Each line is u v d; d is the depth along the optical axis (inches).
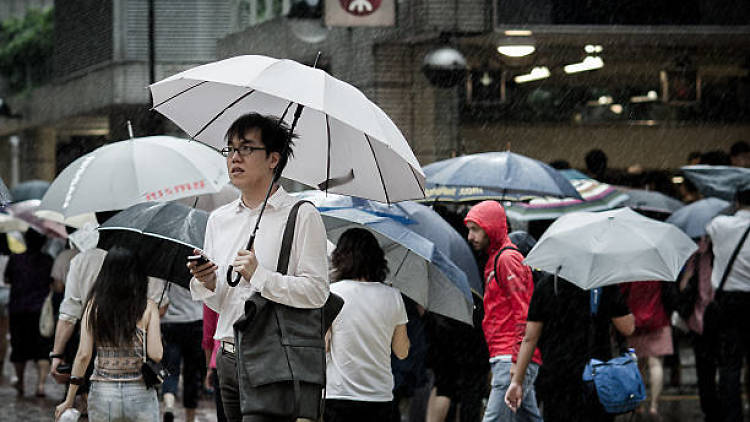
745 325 668.1
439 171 697.0
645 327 755.4
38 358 937.5
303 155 401.4
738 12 1142.3
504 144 1288.1
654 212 917.2
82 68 1945.1
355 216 543.5
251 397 330.3
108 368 495.5
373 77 1229.7
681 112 1338.6
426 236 582.2
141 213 507.8
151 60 1524.4
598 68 1274.6
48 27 2132.1
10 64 2214.6
